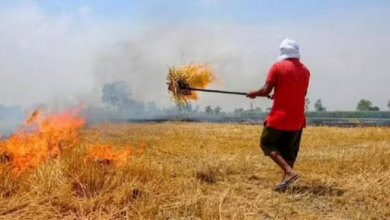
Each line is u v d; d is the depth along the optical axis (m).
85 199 4.86
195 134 12.59
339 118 33.03
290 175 5.69
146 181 5.55
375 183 5.89
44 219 4.39
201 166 6.52
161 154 8.37
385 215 4.93
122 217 4.55
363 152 8.36
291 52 5.93
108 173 5.46
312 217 4.77
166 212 4.76
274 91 5.94
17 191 4.85
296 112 5.86
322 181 6.21
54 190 4.84
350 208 5.12
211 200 5.05
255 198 5.34
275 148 5.89
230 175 6.49
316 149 9.70
